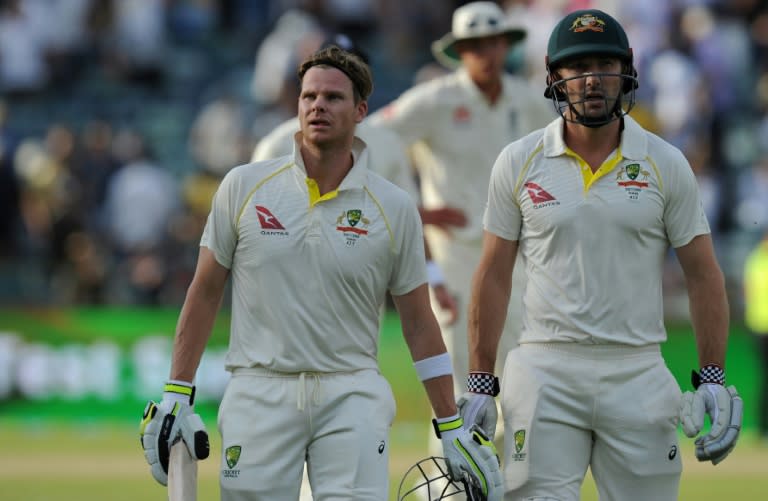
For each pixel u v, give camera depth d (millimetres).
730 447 18781
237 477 18406
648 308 18828
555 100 19047
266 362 18406
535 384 18891
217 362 51500
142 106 69625
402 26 71312
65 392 53000
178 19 71625
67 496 33500
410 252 18922
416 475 36219
